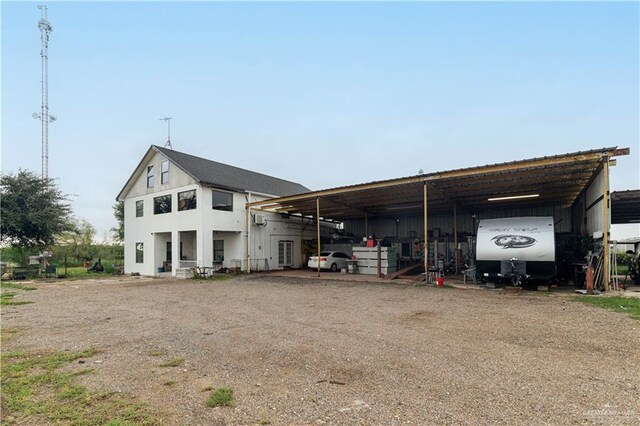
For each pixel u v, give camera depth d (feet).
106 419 10.36
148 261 72.28
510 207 69.77
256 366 15.07
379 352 16.74
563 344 17.60
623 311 25.43
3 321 25.63
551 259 37.42
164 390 12.58
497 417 10.03
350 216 85.87
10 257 73.82
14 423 10.16
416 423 9.77
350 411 10.62
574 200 61.31
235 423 10.01
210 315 27.09
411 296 35.76
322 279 53.42
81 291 44.39
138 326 23.48
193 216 63.16
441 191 53.78
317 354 16.60
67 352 17.56
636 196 42.19
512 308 27.81
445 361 15.21
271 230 74.74
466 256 62.75
